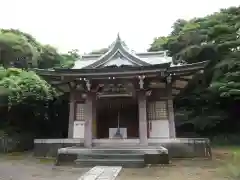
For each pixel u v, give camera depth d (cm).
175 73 1438
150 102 1590
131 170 997
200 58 2761
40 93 1930
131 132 1906
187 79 1619
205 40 2777
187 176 866
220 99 2462
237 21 2614
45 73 1471
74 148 1259
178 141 1377
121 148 1231
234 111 2533
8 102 1803
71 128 1631
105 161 1102
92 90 1466
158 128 1538
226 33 2612
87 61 1842
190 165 1114
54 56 3416
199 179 812
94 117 1463
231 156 1388
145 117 1372
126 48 1599
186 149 1356
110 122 1942
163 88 1592
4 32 3138
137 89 1417
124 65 1427
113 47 1548
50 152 1504
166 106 1560
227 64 2358
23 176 887
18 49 2820
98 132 1875
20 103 1867
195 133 2588
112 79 1437
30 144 1981
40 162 1286
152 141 1402
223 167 1030
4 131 1881
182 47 2973
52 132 2434
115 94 1523
